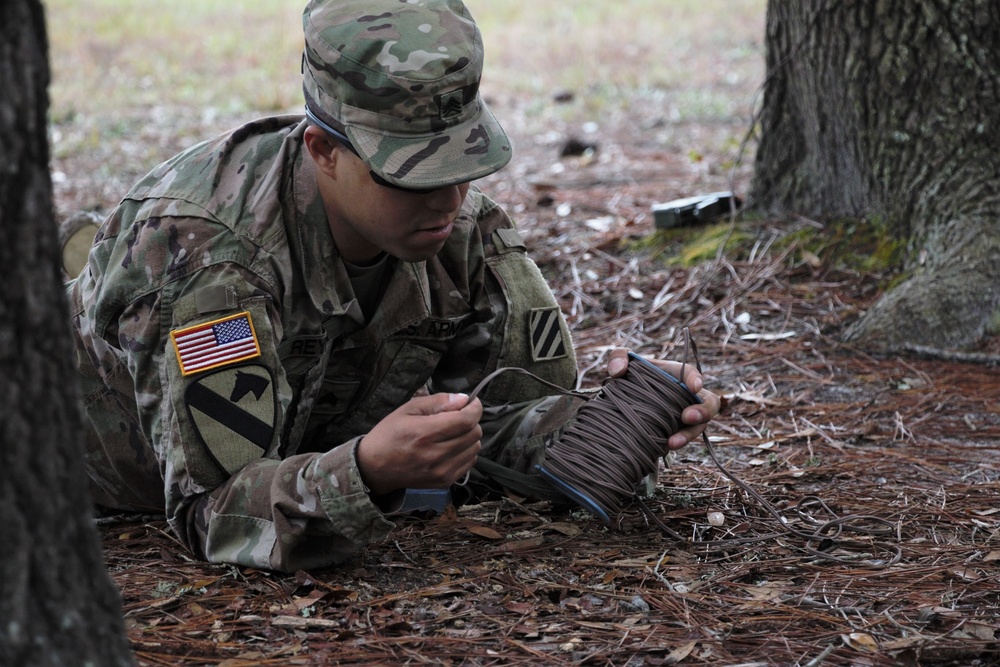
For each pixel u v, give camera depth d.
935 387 3.99
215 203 2.41
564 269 5.43
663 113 10.62
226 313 2.34
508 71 13.32
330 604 2.30
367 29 2.23
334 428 2.86
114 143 9.73
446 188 2.26
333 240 2.48
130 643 2.07
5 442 1.54
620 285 5.14
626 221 5.99
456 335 2.88
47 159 1.60
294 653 2.08
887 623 2.23
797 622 2.24
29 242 1.56
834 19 4.95
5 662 1.53
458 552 2.57
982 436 3.56
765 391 3.99
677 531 2.73
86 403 2.68
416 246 2.35
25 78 1.54
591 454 2.53
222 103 11.69
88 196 7.80
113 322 2.48
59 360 1.61
